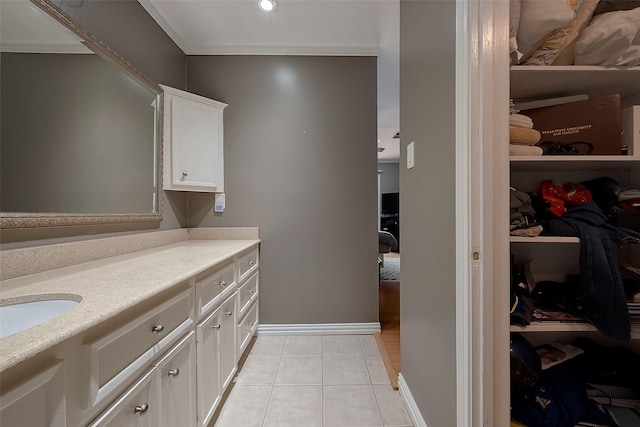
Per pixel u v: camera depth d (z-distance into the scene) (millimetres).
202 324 1132
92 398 586
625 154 1056
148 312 785
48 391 499
